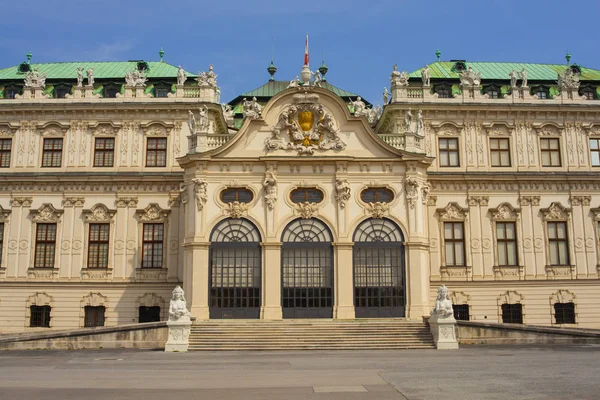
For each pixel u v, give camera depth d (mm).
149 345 40031
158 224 53500
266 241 45875
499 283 53094
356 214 46844
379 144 47719
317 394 19969
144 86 55406
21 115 55219
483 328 41344
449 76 59375
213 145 48219
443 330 39250
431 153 55031
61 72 60062
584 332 39969
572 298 53281
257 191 46906
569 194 54969
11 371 26766
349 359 32062
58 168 54375
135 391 20750
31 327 52125
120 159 54438
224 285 45812
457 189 54438
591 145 56125
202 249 45750
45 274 52688
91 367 28422
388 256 46406
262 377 24312
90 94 55188
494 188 54625
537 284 53281
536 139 55781
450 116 55562
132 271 52656
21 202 53688
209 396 19672
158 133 54906
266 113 48125
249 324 41812
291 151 47594
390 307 45781
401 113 54875
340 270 45688
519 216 54219
